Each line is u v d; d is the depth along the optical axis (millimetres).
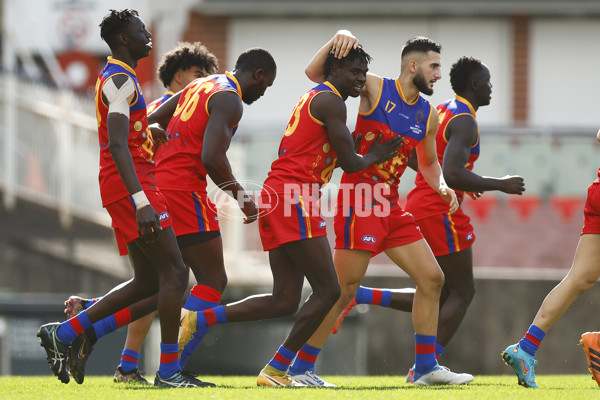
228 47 53906
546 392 18281
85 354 19141
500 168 42906
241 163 41281
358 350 38500
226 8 53156
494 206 42500
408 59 21250
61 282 42438
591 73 54031
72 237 42562
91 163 42750
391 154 20844
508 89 54156
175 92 24828
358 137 21344
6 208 42594
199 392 17297
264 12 53500
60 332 19000
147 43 18922
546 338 38625
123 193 18594
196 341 21672
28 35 56625
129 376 22438
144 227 18094
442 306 24438
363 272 21250
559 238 42375
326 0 53125
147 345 39094
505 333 38781
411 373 22859
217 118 20047
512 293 38844
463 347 38750
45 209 42656
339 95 20125
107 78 18453
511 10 53188
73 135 42969
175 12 53688
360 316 38594
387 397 16484
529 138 42875
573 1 52875
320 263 19844
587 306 38531
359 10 53219
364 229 20938
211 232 21875
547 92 54156
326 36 54031
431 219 24031
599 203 19906
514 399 16438
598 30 54094
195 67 24688
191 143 21453
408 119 21234
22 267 42406
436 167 22500
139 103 18750
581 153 42688
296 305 20906
